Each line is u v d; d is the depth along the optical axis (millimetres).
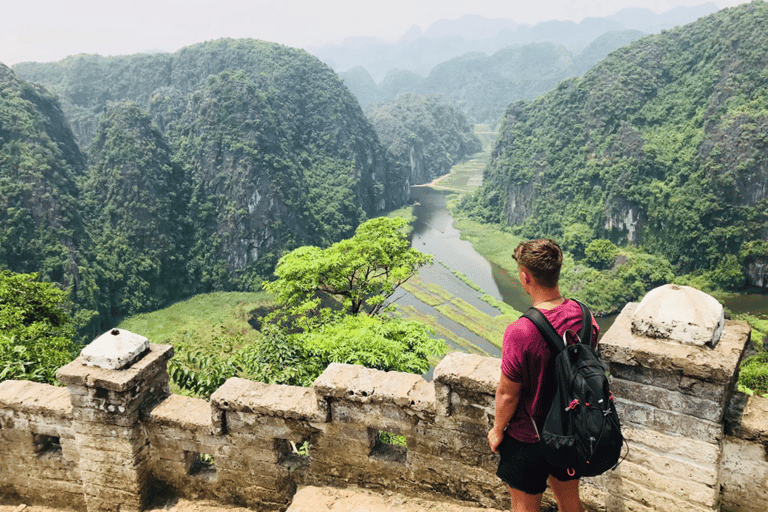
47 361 10656
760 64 126125
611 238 134750
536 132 165375
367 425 4902
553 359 2934
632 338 3688
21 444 6305
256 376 10305
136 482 5816
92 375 5578
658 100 148875
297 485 5402
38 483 6406
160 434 5816
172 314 107625
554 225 147750
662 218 123938
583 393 2703
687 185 121375
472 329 80750
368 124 199625
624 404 3762
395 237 27688
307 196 151250
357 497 5035
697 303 3535
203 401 5973
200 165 138375
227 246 132375
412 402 4613
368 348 13922
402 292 93188
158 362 5922
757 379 29906
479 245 130500
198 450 5719
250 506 5672
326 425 5078
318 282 24906
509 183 163375
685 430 3549
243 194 132000
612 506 4062
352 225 163625
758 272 108438
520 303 93250
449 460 4648
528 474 3250
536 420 3072
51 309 18969
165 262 124062
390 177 195875
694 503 3623
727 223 113625
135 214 122938
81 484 6219
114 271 114375
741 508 3740
